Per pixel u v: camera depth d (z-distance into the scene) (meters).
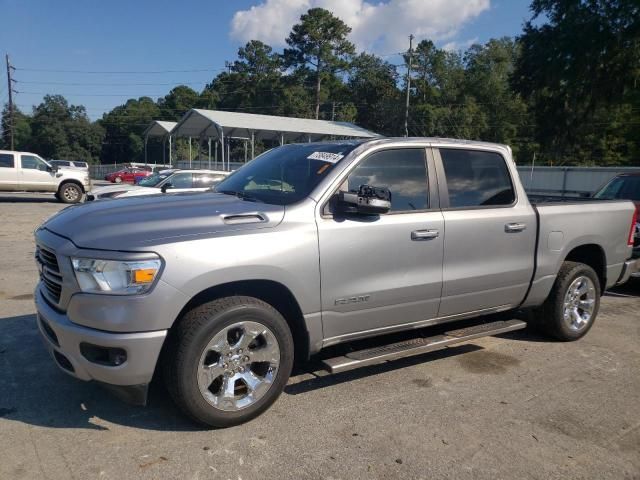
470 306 4.67
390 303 4.12
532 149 62.00
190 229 3.38
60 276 3.36
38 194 26.27
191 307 3.45
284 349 3.65
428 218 4.29
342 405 3.92
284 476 3.02
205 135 41.44
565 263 5.46
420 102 73.00
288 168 4.30
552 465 3.23
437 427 3.64
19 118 97.69
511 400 4.10
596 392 4.29
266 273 3.50
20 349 4.85
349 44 76.94
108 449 3.24
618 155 50.25
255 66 88.81
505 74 70.50
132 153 101.62
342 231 3.83
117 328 3.12
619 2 30.16
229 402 3.47
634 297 7.69
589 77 32.94
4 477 2.94
